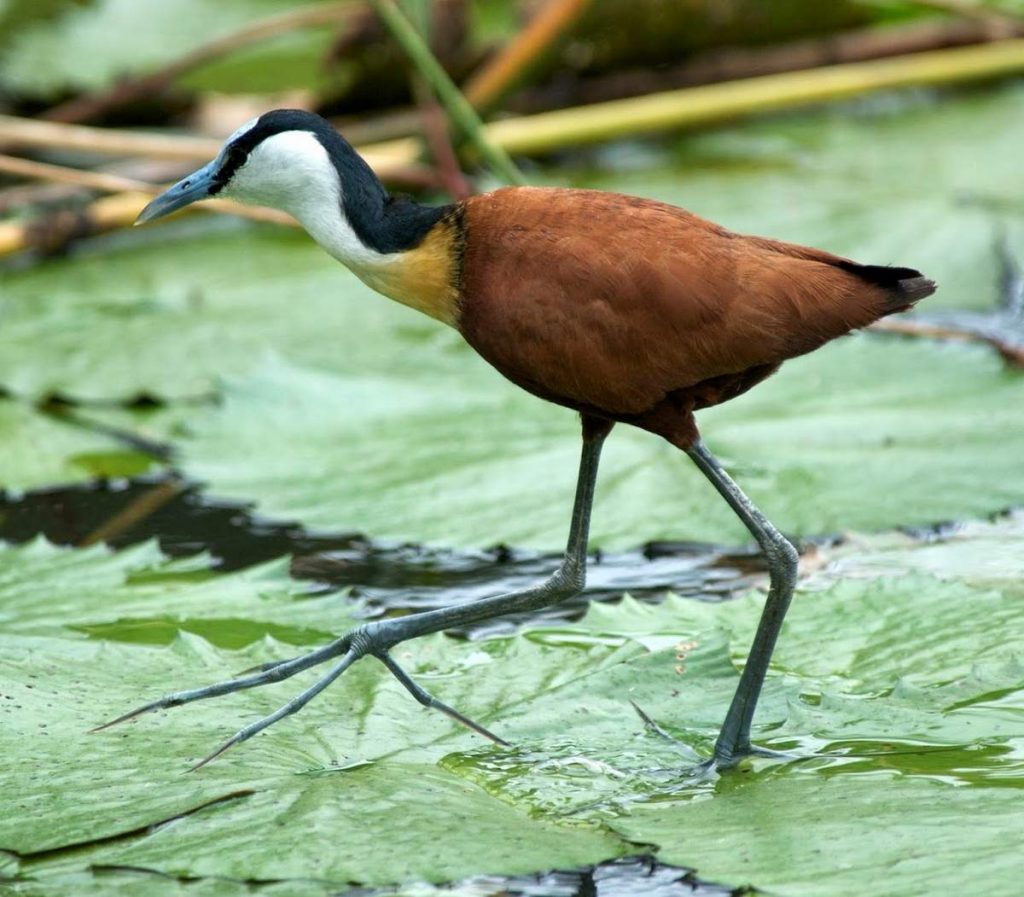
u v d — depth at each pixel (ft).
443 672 26.14
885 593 27.91
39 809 21.86
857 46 56.39
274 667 23.73
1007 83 59.47
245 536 32.63
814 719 24.25
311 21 50.90
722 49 55.93
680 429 23.47
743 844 20.67
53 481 34.76
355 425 35.99
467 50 51.85
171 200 25.21
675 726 24.29
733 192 48.47
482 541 30.58
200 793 22.24
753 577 30.14
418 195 48.11
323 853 20.72
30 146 51.96
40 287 44.70
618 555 31.35
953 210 45.88
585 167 52.16
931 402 36.11
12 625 27.66
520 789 22.50
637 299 22.50
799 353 22.81
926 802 21.53
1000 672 25.11
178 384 38.45
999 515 31.68
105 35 61.57
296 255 47.16
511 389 37.86
